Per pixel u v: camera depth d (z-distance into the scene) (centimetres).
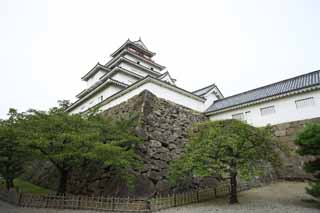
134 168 959
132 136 994
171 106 1440
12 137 891
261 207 775
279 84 1567
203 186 1138
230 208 786
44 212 804
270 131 916
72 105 2348
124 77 2119
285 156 1260
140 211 775
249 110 1498
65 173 973
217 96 2017
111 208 812
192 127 1464
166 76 2141
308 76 1434
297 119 1270
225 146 838
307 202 830
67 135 797
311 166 789
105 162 821
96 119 1075
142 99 1288
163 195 967
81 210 827
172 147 1227
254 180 1172
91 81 2503
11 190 1056
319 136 753
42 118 914
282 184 1173
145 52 2750
